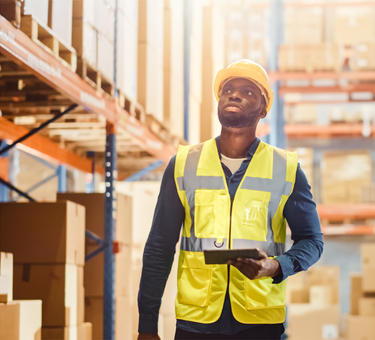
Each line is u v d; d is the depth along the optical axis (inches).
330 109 616.4
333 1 555.8
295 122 570.3
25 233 216.5
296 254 102.3
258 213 104.3
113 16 235.0
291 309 476.1
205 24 364.5
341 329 545.0
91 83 210.1
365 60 519.5
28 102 226.1
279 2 530.3
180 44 313.4
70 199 256.5
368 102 601.6
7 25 154.0
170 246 108.1
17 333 178.4
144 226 308.7
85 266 250.8
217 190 105.2
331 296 490.0
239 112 104.6
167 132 296.8
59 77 184.9
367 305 464.8
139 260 304.7
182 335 103.8
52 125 257.8
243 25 520.7
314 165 587.2
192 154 108.7
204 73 360.2
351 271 582.2
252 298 102.5
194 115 335.9
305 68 510.3
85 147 307.3
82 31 202.5
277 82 514.6
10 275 186.1
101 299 248.8
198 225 104.7
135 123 256.8
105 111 224.1
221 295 102.8
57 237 215.3
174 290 265.9
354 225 564.7
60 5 191.3
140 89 264.1
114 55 235.0
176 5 306.7
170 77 292.2
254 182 105.4
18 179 367.2
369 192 545.3
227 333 102.3
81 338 226.5
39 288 213.2
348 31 546.3
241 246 103.3
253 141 108.0
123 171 342.6
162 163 340.8
